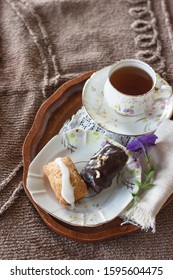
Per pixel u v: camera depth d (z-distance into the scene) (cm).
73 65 66
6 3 72
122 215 50
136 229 49
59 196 49
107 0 73
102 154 50
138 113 56
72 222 48
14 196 52
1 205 52
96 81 59
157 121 56
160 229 52
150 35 69
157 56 67
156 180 51
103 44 68
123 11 72
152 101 56
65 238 51
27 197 52
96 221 48
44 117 56
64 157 51
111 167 49
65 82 62
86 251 50
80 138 54
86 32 69
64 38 69
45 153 52
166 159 52
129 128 56
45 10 71
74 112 58
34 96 61
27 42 67
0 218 51
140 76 56
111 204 50
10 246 50
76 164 53
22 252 50
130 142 54
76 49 68
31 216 52
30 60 65
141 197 50
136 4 73
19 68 64
